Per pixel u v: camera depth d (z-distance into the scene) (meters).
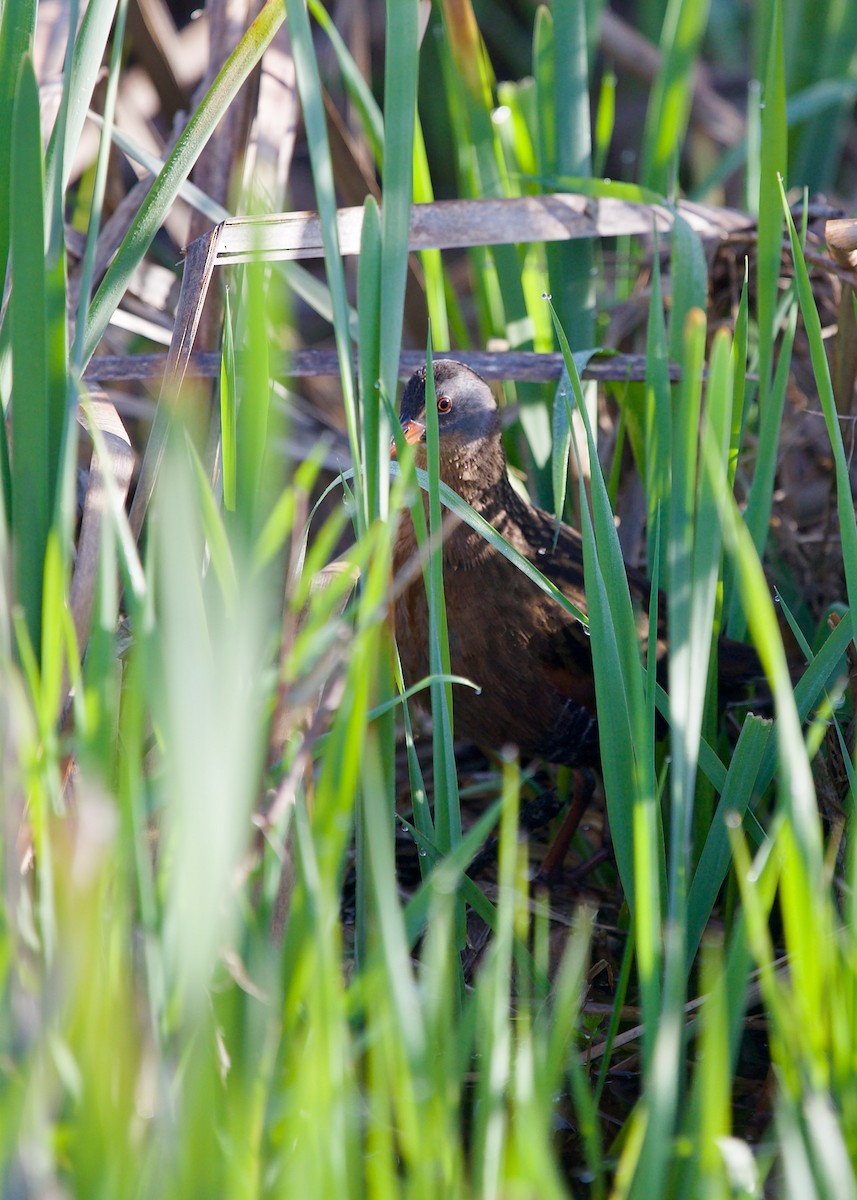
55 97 6.36
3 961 3.29
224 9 7.07
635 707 4.32
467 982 5.80
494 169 7.86
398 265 4.97
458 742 7.71
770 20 8.86
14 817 3.44
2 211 4.61
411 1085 3.25
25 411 4.15
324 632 3.63
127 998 3.35
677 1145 3.63
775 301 6.44
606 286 9.48
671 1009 3.75
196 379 6.33
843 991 3.71
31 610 4.30
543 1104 3.38
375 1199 3.47
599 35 11.03
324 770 3.63
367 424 4.93
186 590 3.17
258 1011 3.51
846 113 9.88
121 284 4.83
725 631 6.66
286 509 3.43
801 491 7.95
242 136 7.31
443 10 7.53
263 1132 3.41
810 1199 3.20
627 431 7.58
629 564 7.58
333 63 9.44
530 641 6.48
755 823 5.25
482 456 6.61
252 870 3.83
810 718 5.71
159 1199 3.02
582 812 6.89
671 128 7.73
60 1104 3.25
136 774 3.35
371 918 4.63
